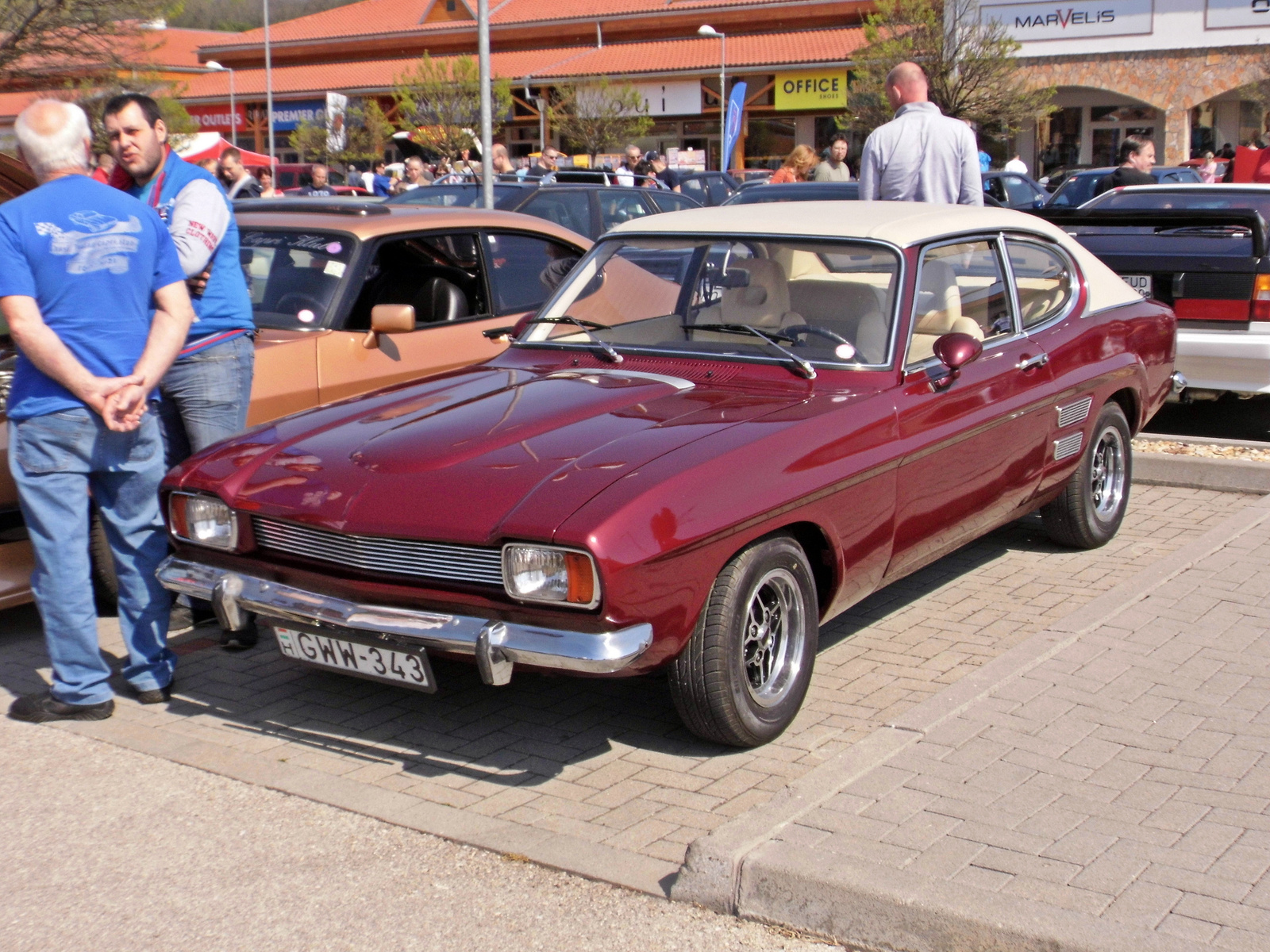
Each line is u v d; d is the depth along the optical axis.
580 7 46.97
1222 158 29.81
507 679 3.71
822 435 4.21
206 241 4.97
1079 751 3.75
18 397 4.36
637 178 19.23
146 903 3.37
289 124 47.03
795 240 4.99
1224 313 7.84
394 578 3.90
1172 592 5.12
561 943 3.13
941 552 5.02
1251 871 3.08
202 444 5.14
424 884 3.42
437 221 6.67
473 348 6.58
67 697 4.55
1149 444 8.02
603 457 3.91
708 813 3.77
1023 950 2.86
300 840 3.68
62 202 4.27
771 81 40.66
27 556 5.25
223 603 4.16
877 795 3.50
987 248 5.36
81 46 18.80
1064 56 32.38
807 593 4.22
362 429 4.43
